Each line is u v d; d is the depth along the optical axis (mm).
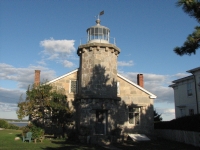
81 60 21094
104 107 19297
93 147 15883
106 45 20375
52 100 18484
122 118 22203
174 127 21875
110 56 20656
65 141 18797
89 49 20500
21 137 19734
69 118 19844
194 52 9898
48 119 19984
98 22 22703
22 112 17469
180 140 19969
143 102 22891
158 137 23938
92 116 19141
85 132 18703
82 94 19891
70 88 22047
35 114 18188
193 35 9531
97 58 20156
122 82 22984
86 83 19953
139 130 22297
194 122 18266
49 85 18984
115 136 19234
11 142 16719
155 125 26266
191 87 27562
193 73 26656
